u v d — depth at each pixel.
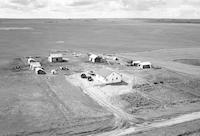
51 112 35.22
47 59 75.12
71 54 85.56
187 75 58.56
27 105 37.72
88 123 32.03
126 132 29.88
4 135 28.19
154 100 41.41
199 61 77.56
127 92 45.25
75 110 36.25
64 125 31.22
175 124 32.28
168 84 50.94
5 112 34.78
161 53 92.25
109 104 39.28
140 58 81.19
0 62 68.50
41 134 28.77
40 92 44.12
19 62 69.31
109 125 31.61
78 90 46.06
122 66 67.94
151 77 56.12
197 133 29.83
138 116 34.75
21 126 30.64
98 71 54.47
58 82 50.94
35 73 57.44
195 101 41.47
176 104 39.84
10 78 52.66
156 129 30.73
